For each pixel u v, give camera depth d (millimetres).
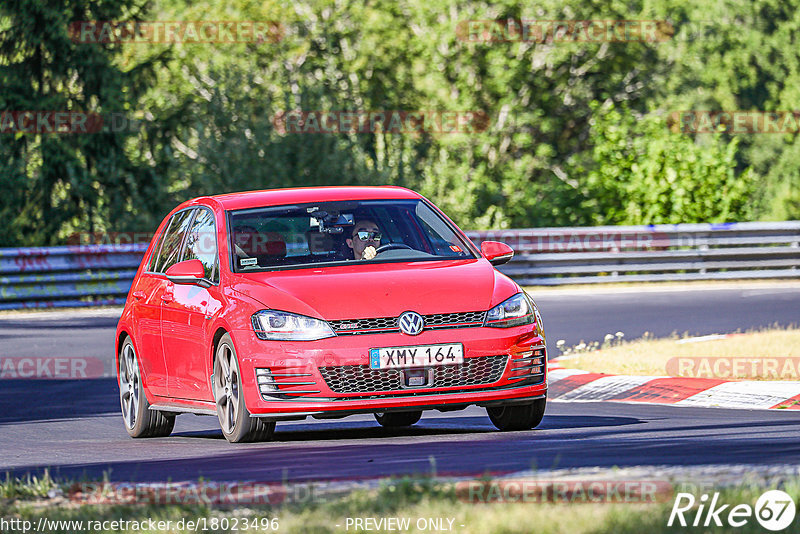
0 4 121188
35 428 38125
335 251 31891
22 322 71688
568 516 16688
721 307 68750
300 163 110062
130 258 84188
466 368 29203
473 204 117188
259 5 163000
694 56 172750
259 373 29156
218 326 30344
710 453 24578
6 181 120625
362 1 162500
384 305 29266
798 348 44500
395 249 32156
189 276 31703
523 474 21078
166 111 131125
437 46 157250
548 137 164375
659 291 80000
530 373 30016
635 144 109938
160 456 28875
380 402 28750
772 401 37062
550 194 114000
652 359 44062
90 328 67938
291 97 113000
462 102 152250
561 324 63281
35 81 123938
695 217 104750
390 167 113438
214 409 31438
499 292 30328
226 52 156750
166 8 164875
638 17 164375
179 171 111188
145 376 34875
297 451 28047
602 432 30172
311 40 161875
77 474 26203
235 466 25766
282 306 29422
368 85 160250
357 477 22734
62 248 82000
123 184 124062
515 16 157750
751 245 89938
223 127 114062
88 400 44844
